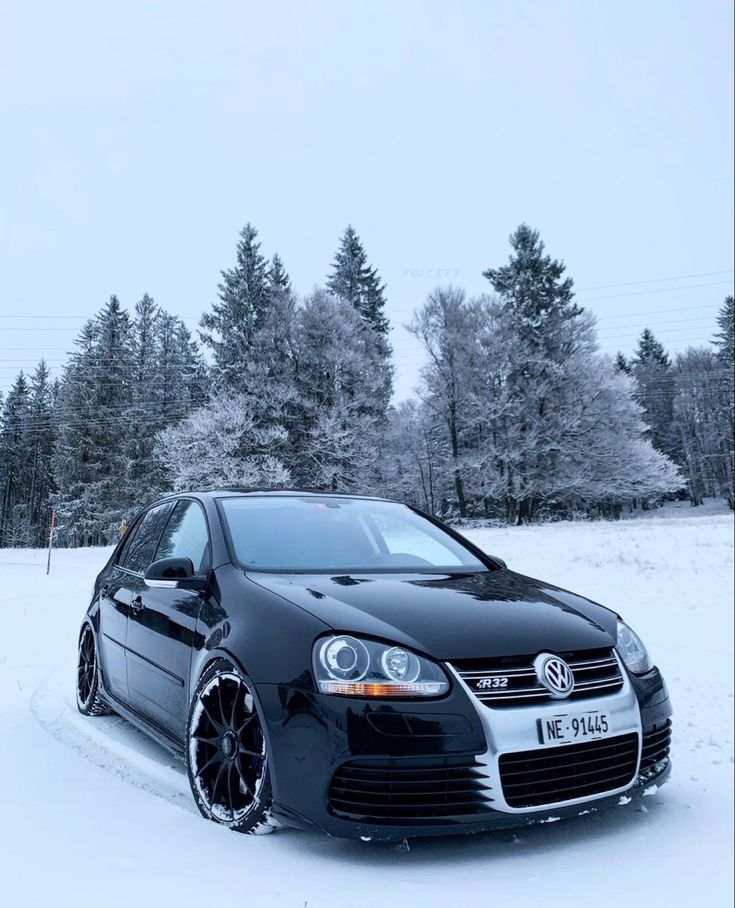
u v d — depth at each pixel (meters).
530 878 2.52
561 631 2.99
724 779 3.77
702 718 5.07
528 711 2.66
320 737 2.61
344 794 2.58
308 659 2.73
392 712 2.58
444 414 49.94
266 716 2.75
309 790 2.61
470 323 48.94
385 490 47.69
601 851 2.77
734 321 87.25
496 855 2.73
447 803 2.55
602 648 3.02
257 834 2.84
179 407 64.81
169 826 2.94
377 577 3.54
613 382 47.88
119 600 4.58
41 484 79.50
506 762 2.60
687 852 2.75
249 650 2.92
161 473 60.00
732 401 80.62
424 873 2.53
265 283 52.34
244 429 43.66
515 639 2.84
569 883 2.47
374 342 51.97
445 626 2.87
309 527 4.09
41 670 6.52
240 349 50.12
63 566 23.70
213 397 46.81
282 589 3.19
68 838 2.79
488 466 47.28
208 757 3.14
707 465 81.94
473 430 49.94
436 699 2.61
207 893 2.32
